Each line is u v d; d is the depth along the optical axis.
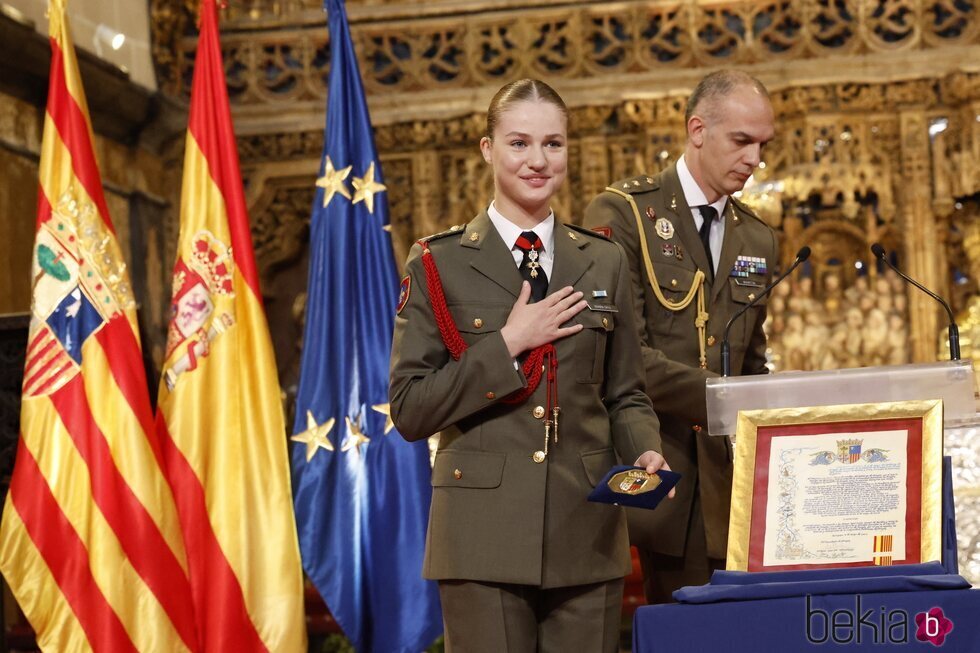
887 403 6.91
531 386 7.44
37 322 11.21
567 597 7.56
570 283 7.72
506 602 7.38
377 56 23.64
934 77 21.61
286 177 23.25
